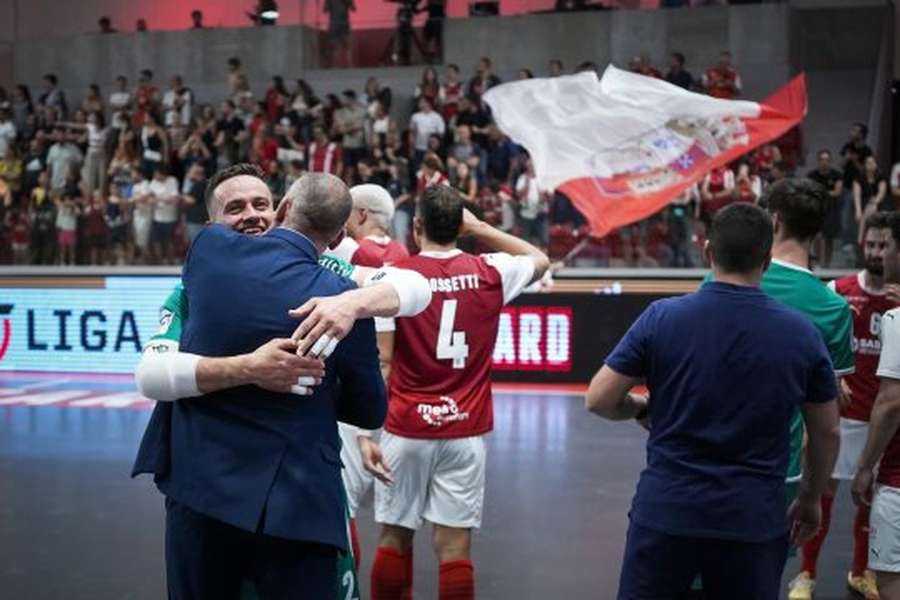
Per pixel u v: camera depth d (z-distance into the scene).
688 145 9.29
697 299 3.38
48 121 20.20
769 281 4.02
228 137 18.14
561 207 13.52
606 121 9.40
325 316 2.76
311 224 3.04
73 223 15.17
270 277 2.91
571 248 13.58
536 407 12.03
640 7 22.84
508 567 6.14
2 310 15.41
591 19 22.41
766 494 3.29
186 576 2.94
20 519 7.18
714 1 22.08
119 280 14.91
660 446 3.38
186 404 2.92
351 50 23.66
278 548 2.89
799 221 4.02
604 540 6.70
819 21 22.28
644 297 13.37
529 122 9.59
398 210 14.16
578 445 9.87
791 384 3.29
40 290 15.24
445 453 4.62
